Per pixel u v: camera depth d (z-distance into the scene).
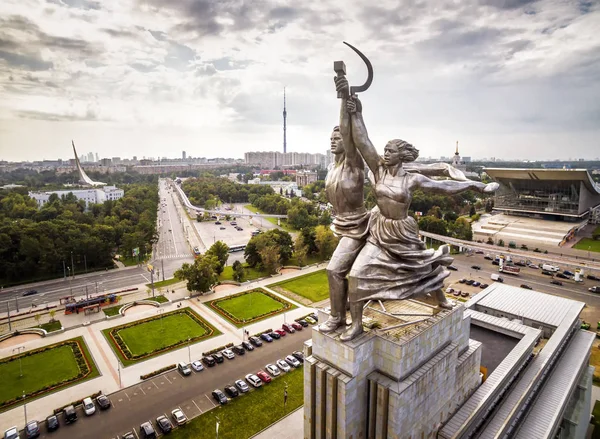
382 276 29.16
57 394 49.28
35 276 95.00
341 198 30.98
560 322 49.44
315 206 179.12
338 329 31.14
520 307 53.75
